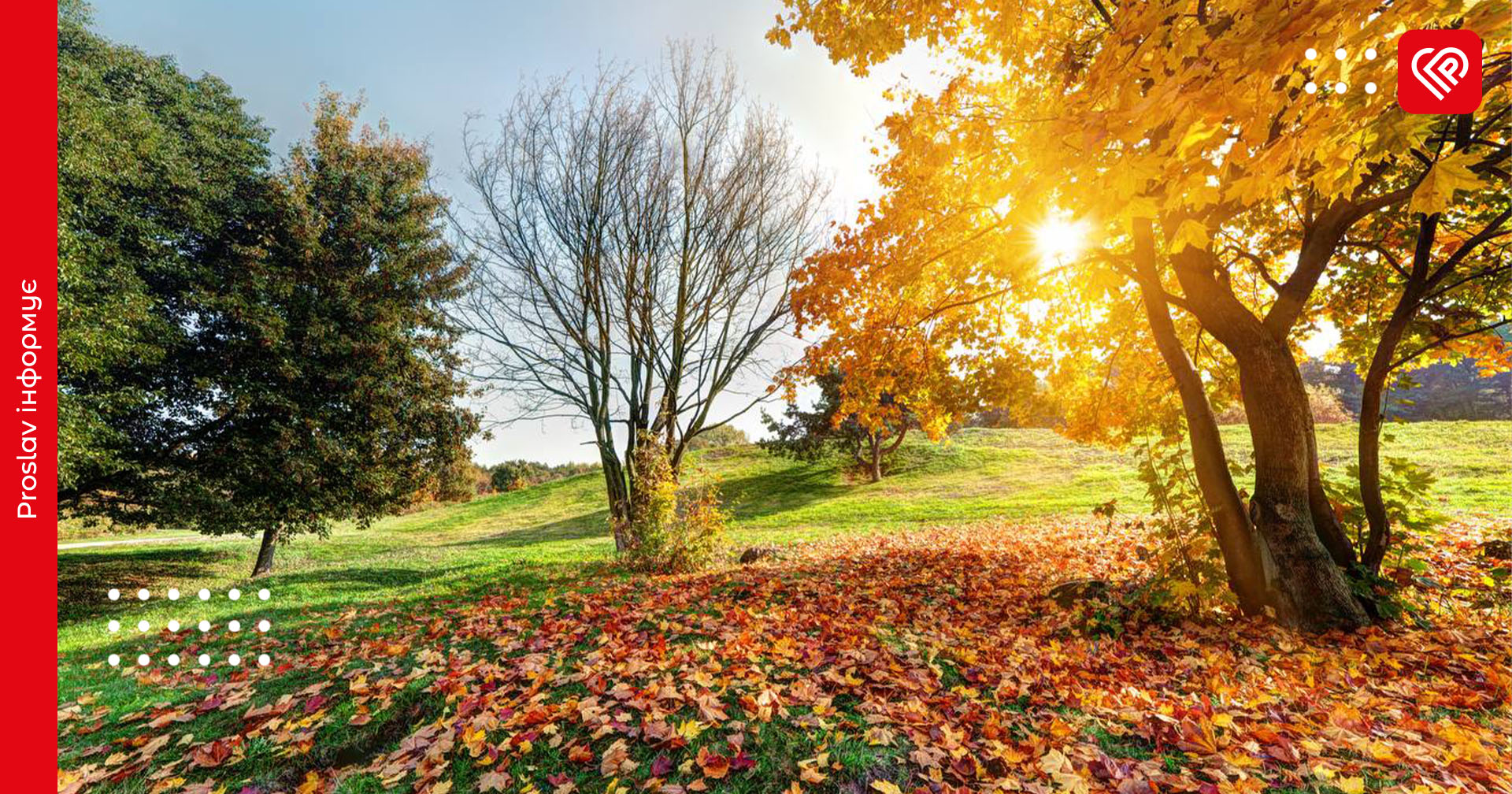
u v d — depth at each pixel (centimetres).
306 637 681
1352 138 215
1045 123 348
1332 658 468
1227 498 602
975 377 897
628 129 1345
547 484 4322
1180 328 893
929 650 516
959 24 662
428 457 1680
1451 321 707
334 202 1565
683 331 1409
